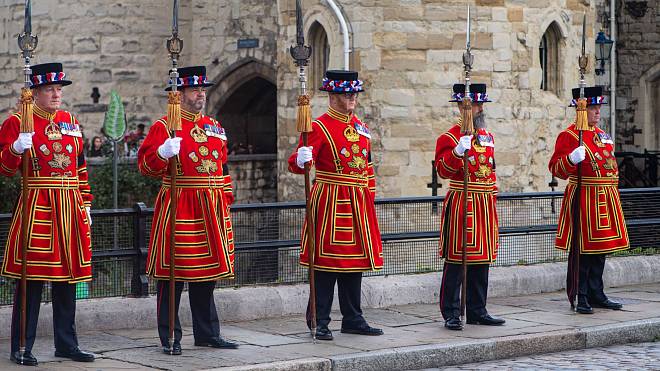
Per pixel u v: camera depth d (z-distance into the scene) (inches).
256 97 2124.8
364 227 747.4
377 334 754.8
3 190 1533.0
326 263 740.0
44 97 665.0
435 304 879.7
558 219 909.2
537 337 753.6
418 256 923.4
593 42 1556.3
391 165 1423.5
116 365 656.4
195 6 2071.9
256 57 2011.6
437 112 1427.2
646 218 1029.2
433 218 964.0
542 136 1473.9
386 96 1422.2
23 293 648.4
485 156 792.3
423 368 706.2
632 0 2054.6
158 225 701.3
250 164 1876.2
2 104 2004.2
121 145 1822.1
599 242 853.2
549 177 1486.2
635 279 994.7
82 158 687.1
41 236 661.3
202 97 701.9
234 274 781.9
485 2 1432.1
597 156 857.5
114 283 780.0
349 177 746.2
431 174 1429.6
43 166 663.1
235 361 668.1
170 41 685.9
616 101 2081.7
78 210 674.2
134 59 2001.7
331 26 1456.7
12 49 1989.4
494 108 1434.5
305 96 721.0
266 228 844.6
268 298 815.1
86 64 1977.1
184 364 658.2
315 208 747.4
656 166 1985.7
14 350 662.5
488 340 737.6
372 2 1423.5
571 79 1507.1
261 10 2005.4
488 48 1433.3
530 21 1455.5
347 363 677.3
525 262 968.3
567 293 861.2
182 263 690.8
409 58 1422.2
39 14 1972.2
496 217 802.2
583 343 773.3
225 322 797.2
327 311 747.4
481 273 799.1
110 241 778.2
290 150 1550.2
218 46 2058.3
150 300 778.2
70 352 670.5
